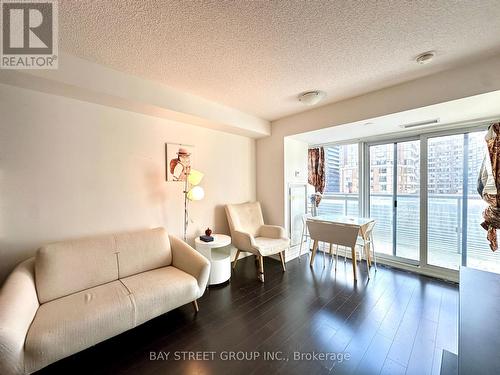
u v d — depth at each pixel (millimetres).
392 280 2777
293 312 2104
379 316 2025
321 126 2992
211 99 2713
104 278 1925
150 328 1883
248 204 3586
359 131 3152
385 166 3463
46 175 1968
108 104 2232
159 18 1372
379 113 2465
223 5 1272
